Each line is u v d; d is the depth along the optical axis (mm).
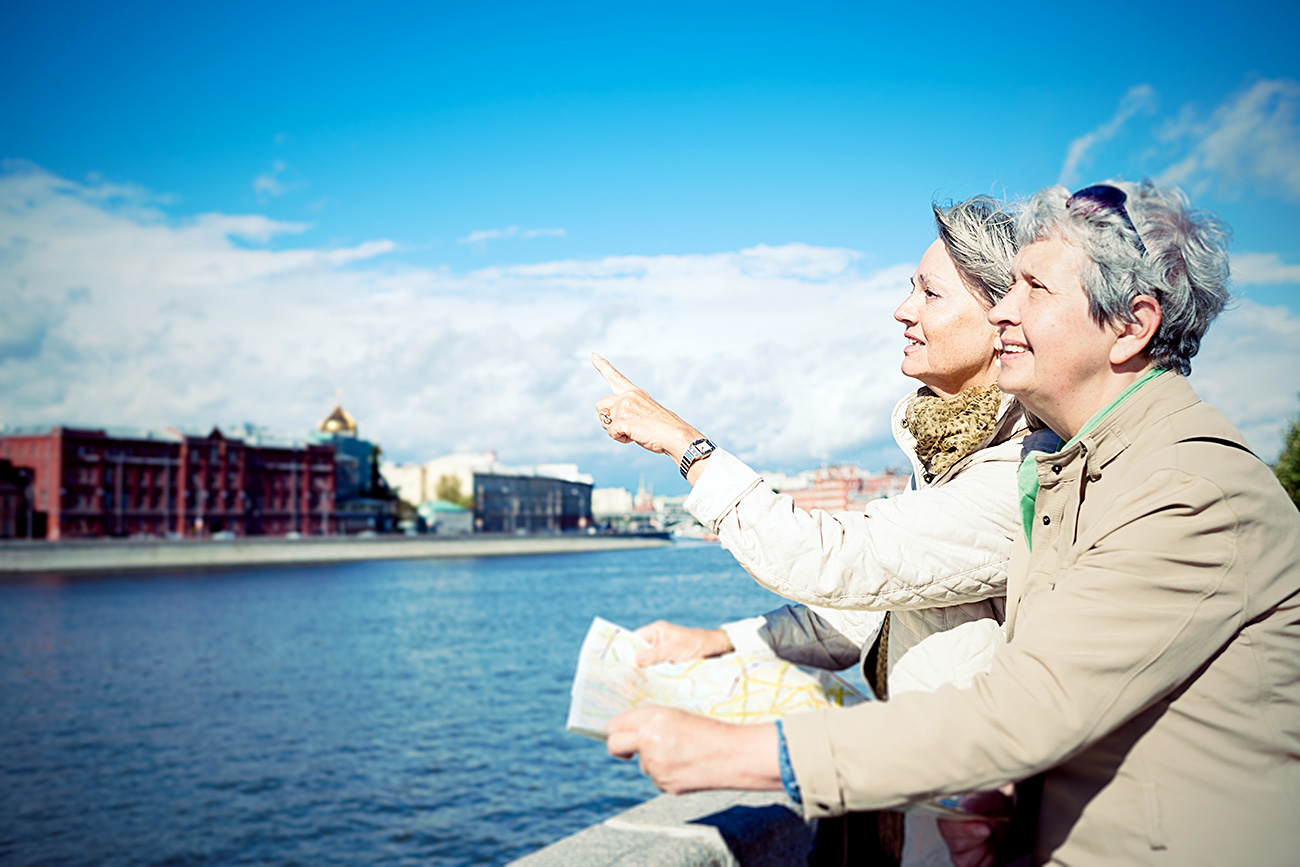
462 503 145375
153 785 19109
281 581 82438
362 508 124500
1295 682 923
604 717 1357
